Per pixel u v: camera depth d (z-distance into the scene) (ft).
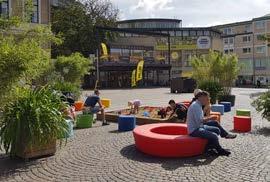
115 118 49.67
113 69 188.96
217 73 75.82
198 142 29.12
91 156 29.76
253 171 25.04
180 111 44.21
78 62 82.58
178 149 28.73
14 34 32.22
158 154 29.22
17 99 28.50
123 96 110.63
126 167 26.48
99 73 181.88
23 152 28.27
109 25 199.62
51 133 28.55
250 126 41.37
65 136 31.45
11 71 26.76
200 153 29.66
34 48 28.30
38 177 24.41
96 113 51.26
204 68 76.74
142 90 149.89
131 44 220.23
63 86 67.36
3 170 26.05
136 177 24.07
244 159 28.27
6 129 28.19
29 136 27.71
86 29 187.52
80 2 192.54
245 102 84.69
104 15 199.41
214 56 77.66
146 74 211.00
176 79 131.85
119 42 217.56
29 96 28.86
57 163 27.73
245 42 275.80
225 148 31.86
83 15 188.96
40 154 29.14
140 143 30.66
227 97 73.10
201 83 73.26
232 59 75.87
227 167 26.12
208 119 32.27
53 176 24.61
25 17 34.45
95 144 34.37
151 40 224.74
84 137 38.06
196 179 23.49
